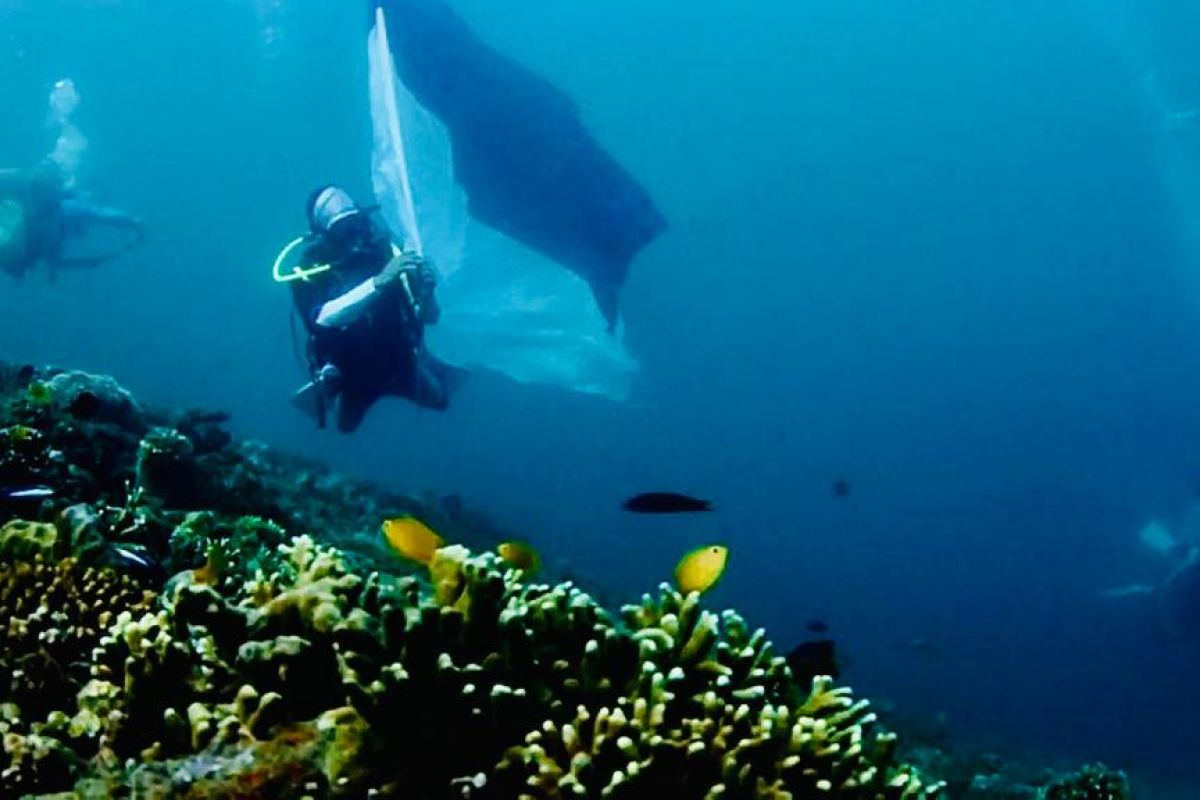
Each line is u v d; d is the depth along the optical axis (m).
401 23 14.48
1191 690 22.64
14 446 4.74
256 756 2.35
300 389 7.58
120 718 2.58
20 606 3.27
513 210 15.20
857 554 44.25
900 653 23.94
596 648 2.76
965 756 10.97
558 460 50.28
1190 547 22.88
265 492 6.75
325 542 6.52
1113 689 22.64
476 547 11.22
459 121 14.65
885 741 2.91
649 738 2.41
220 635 2.67
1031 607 35.38
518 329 15.83
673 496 4.05
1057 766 12.91
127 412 6.62
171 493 5.68
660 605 3.15
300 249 7.46
